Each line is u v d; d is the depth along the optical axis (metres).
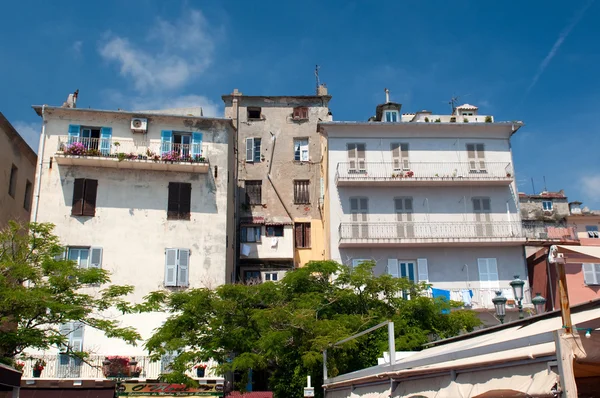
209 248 32.75
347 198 36.25
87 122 33.88
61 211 31.97
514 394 8.47
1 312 20.89
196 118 34.62
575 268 34.09
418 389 10.39
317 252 38.84
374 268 34.69
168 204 33.06
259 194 40.34
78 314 21.77
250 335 24.33
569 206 55.16
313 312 23.27
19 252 22.94
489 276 34.84
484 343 9.35
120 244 31.94
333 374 20.22
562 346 6.62
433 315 26.25
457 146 37.56
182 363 23.56
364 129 37.59
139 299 30.97
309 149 41.75
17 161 33.72
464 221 35.97
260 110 42.59
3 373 12.44
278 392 23.98
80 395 26.70
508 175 36.44
